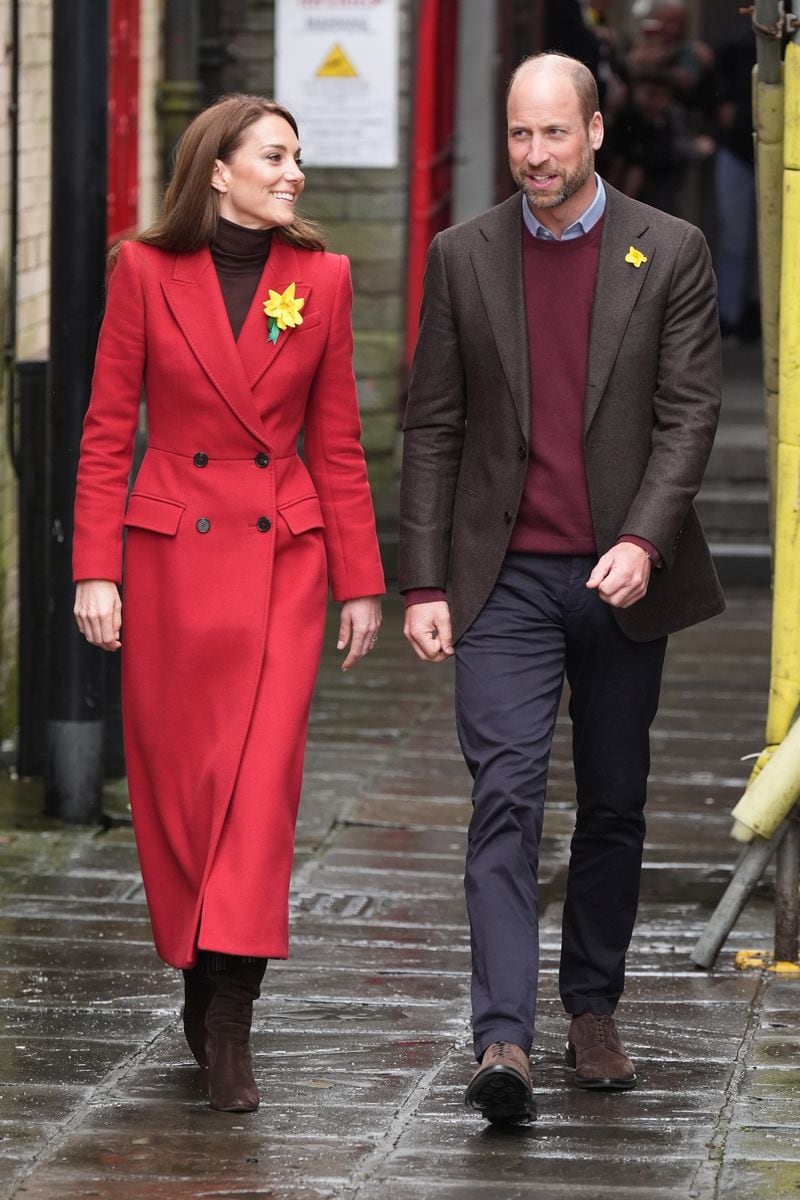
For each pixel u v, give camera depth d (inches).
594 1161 557.0
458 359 613.3
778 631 754.8
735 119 2078.0
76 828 943.0
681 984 734.5
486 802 590.9
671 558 588.7
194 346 593.0
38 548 1020.5
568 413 598.2
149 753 605.6
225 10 1658.5
